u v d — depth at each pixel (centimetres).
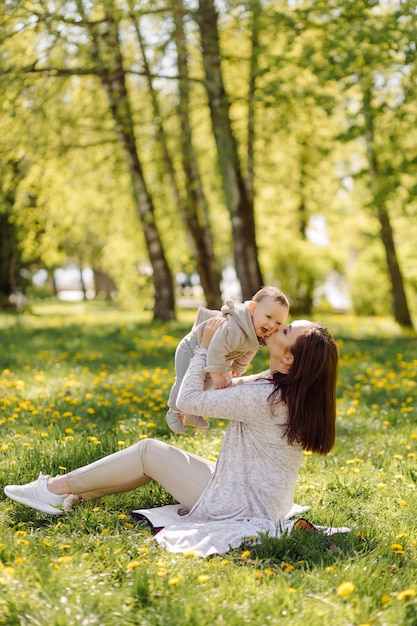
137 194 1908
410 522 431
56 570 324
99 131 1820
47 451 530
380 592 321
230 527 373
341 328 2031
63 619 282
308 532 386
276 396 378
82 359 1135
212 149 2042
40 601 295
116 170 1961
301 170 2312
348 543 378
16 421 645
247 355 409
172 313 1980
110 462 416
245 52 1608
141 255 2495
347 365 1120
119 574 334
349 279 2838
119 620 289
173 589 317
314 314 2559
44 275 3694
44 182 1792
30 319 2053
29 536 377
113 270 2608
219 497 388
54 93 1427
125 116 1662
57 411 687
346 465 559
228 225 2797
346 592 302
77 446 541
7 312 2547
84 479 420
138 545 371
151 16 1323
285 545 364
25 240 1956
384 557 370
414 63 1095
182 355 413
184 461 406
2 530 387
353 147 2223
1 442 572
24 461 505
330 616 301
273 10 1183
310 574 335
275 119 1630
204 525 375
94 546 368
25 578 317
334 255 2738
